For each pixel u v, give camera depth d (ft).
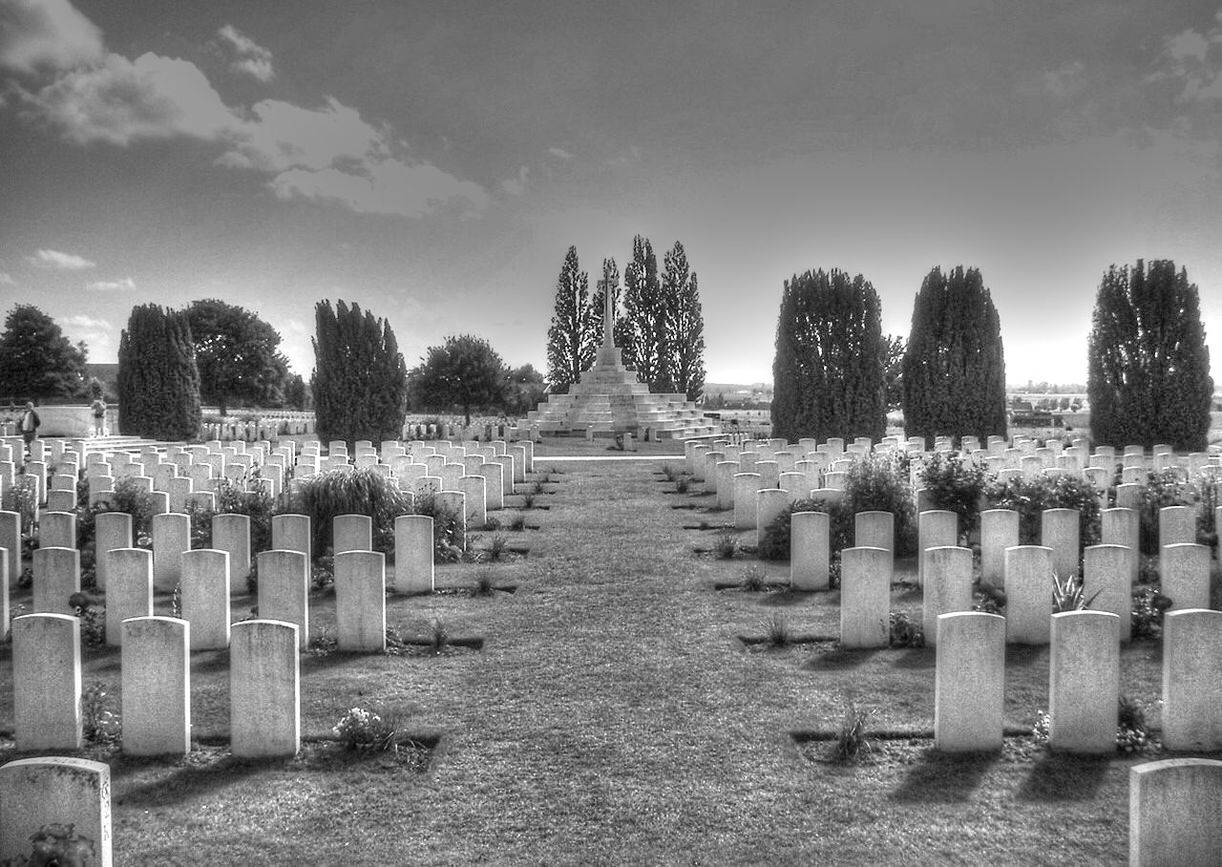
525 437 177.78
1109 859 22.75
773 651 39.14
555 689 34.65
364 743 29.43
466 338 233.35
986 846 23.39
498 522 68.74
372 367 135.03
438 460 88.22
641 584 50.65
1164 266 112.78
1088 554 39.86
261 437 181.57
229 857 23.22
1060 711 28.58
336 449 109.70
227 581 39.47
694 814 25.12
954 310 120.26
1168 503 57.82
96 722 30.50
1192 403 112.47
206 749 29.63
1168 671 28.40
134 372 158.92
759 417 234.38
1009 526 47.75
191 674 36.19
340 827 24.64
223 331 285.64
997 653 28.71
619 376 205.57
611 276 225.15
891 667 36.83
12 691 34.32
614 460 127.85
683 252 246.06
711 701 33.27
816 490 60.70
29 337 262.88
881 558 39.14
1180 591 40.52
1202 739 28.45
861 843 23.59
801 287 123.24
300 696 33.96
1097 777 27.14
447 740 30.01
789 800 25.88
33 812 20.04
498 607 46.37
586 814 25.18
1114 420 114.73
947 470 59.82
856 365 122.31
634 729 30.81
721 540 59.52
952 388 120.26
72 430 184.44
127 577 39.88
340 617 39.34
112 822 24.93
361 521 51.08
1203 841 20.40
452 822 24.84
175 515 49.70
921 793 26.25
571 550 59.82
